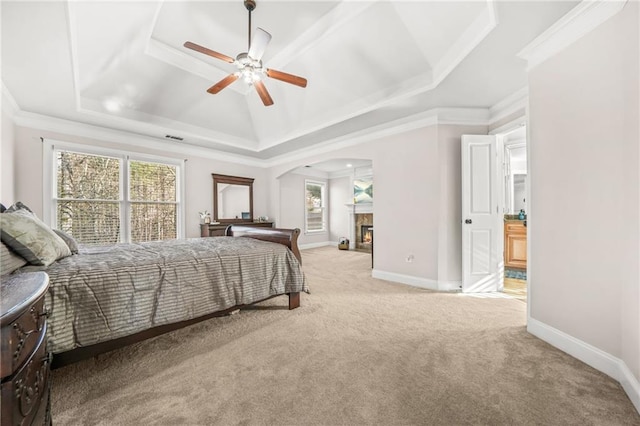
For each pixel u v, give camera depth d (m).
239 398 1.41
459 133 3.48
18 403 0.72
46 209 3.52
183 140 4.68
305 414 1.29
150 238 4.53
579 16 1.73
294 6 2.50
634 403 1.34
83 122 3.73
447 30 2.30
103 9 2.27
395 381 1.55
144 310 1.70
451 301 2.99
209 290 2.05
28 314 0.80
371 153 4.20
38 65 2.32
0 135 2.85
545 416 1.27
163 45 3.04
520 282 3.87
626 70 1.47
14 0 1.58
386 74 3.04
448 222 3.46
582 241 1.74
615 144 1.54
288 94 3.94
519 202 4.75
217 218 5.42
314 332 2.20
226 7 2.49
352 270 4.67
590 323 1.70
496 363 1.73
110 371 1.65
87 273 1.54
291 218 7.24
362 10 2.38
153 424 1.23
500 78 2.69
